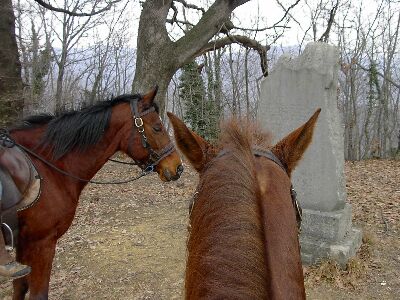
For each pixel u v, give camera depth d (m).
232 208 1.32
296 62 5.82
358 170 13.55
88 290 5.41
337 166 5.82
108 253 6.51
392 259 6.09
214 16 16.61
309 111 5.75
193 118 19.19
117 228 7.62
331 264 5.54
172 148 4.71
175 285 5.51
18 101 11.78
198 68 19.53
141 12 16.66
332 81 5.70
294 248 1.35
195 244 1.43
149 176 11.88
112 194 10.00
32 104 13.98
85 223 7.93
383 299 5.05
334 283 5.36
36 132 4.17
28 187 3.81
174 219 8.15
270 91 6.04
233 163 1.48
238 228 1.26
